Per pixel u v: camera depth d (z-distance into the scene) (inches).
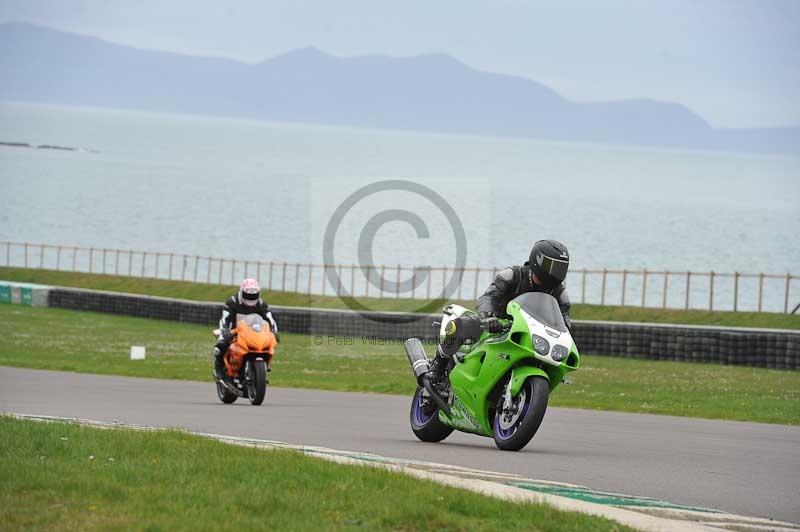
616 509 1074.7
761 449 1733.5
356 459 1369.3
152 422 1951.3
